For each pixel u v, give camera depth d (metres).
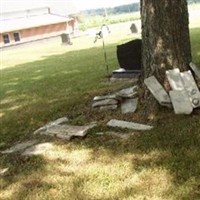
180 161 3.46
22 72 12.19
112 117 4.84
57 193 3.32
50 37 30.98
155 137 4.04
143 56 4.83
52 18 32.38
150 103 4.61
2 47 28.30
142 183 3.22
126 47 7.14
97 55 12.80
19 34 29.53
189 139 3.86
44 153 4.18
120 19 36.62
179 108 4.44
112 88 6.67
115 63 9.86
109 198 3.10
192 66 4.70
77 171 3.63
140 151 3.79
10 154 4.44
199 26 18.53
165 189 3.08
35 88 8.51
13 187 3.58
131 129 4.39
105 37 20.94
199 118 4.29
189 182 3.10
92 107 5.39
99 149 4.03
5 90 9.06
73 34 30.62
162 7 4.49
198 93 4.47
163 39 4.55
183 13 4.58
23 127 5.44
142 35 4.80
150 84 4.61
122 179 3.34
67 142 4.38
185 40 4.63
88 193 3.22
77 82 8.16
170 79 4.53
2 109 6.96
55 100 6.76
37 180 3.61
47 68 11.96
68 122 5.04
